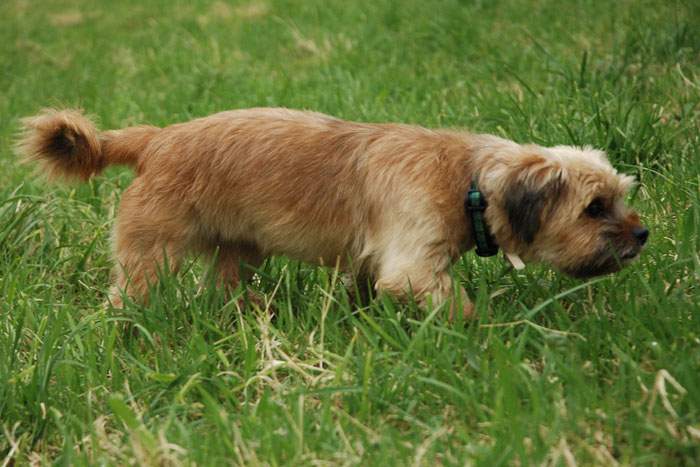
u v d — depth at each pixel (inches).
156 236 265.0
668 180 298.2
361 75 453.1
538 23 480.4
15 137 451.2
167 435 206.4
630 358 208.1
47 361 230.7
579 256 237.3
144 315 249.6
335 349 235.9
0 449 217.6
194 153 262.1
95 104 480.7
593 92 361.7
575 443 192.7
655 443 190.4
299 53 530.6
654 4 459.8
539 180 232.5
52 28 725.3
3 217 320.5
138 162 270.7
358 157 253.6
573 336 224.7
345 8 596.1
